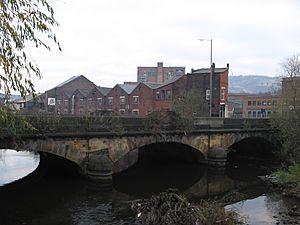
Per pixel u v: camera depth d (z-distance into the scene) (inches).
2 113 332.8
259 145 1662.2
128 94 2864.2
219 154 1302.9
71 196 835.4
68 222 633.6
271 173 1213.7
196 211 582.6
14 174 1138.7
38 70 338.3
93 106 3157.0
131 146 1076.5
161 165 1389.0
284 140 1457.9
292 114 1417.3
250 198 868.0
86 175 959.6
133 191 916.6
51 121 880.9
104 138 1001.5
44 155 1237.1
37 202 778.8
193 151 1393.9
